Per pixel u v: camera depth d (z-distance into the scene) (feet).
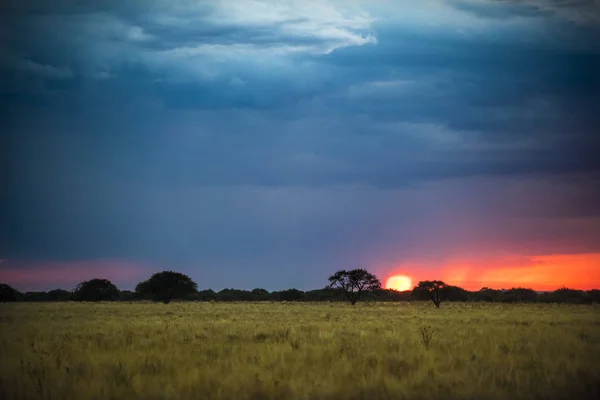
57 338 87.20
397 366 56.29
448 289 320.09
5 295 408.05
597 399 44.73
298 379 48.44
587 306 309.83
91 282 422.82
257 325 118.93
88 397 44.39
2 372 55.67
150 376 50.67
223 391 45.50
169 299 372.17
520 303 382.83
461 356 63.72
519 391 45.60
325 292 469.57
